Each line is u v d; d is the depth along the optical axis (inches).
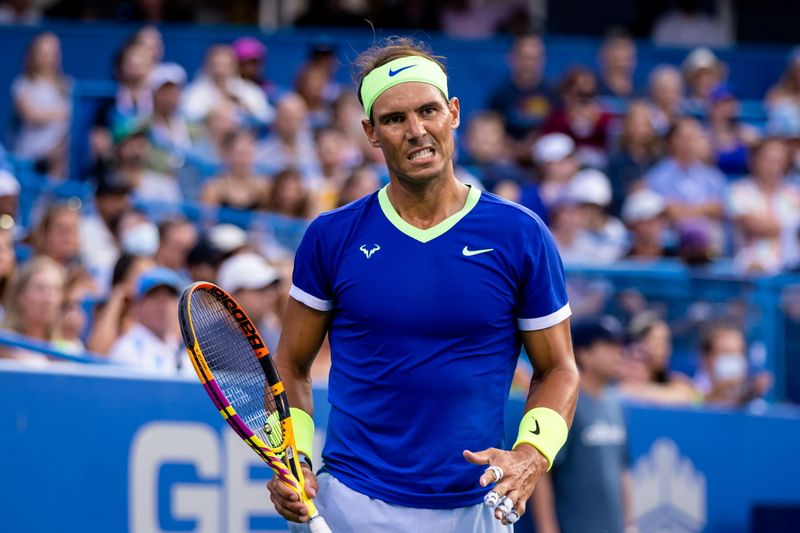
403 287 556.1
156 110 1406.3
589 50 1957.4
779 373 1253.7
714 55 2028.8
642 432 1120.8
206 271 1058.7
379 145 569.0
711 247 1497.3
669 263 1390.3
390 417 561.3
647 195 1419.8
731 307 1246.3
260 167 1456.7
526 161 1649.9
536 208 1460.4
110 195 1171.3
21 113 1486.2
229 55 1537.9
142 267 1011.9
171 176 1355.8
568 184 1489.9
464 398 556.7
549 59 1947.6
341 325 572.7
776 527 1216.8
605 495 986.7
